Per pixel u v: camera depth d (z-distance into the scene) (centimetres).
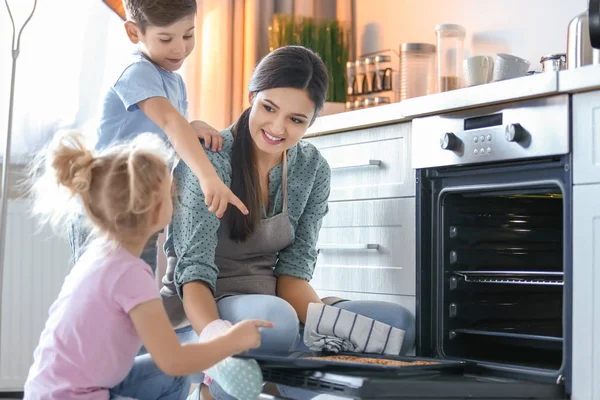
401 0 342
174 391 207
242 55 342
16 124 327
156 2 217
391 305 225
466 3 309
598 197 183
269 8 346
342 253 258
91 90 332
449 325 227
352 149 256
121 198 167
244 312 201
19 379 325
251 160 217
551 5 275
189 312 199
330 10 366
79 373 163
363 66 342
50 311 172
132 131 226
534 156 197
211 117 336
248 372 178
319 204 235
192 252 206
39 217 326
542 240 246
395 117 235
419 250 229
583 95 187
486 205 235
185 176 213
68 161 170
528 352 232
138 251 174
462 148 215
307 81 208
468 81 271
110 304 164
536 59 280
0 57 328
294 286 228
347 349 213
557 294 244
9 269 324
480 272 226
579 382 184
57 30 331
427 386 172
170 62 228
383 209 244
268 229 220
